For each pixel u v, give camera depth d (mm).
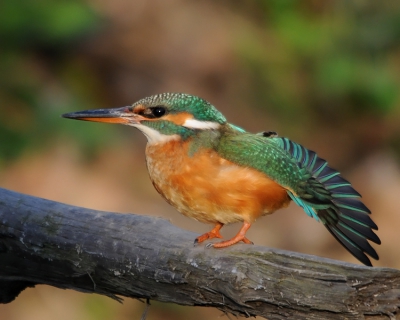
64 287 6684
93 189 13438
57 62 15094
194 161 7074
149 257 6027
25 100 14148
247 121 16047
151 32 16312
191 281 5836
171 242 6016
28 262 6598
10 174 13336
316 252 13836
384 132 16875
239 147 7090
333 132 16734
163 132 7332
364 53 16922
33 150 13703
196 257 5809
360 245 7191
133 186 13930
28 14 14305
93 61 15508
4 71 14281
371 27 17078
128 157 14430
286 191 7227
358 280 5246
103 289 6473
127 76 15641
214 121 7434
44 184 13297
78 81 15016
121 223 6254
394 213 15000
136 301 12484
